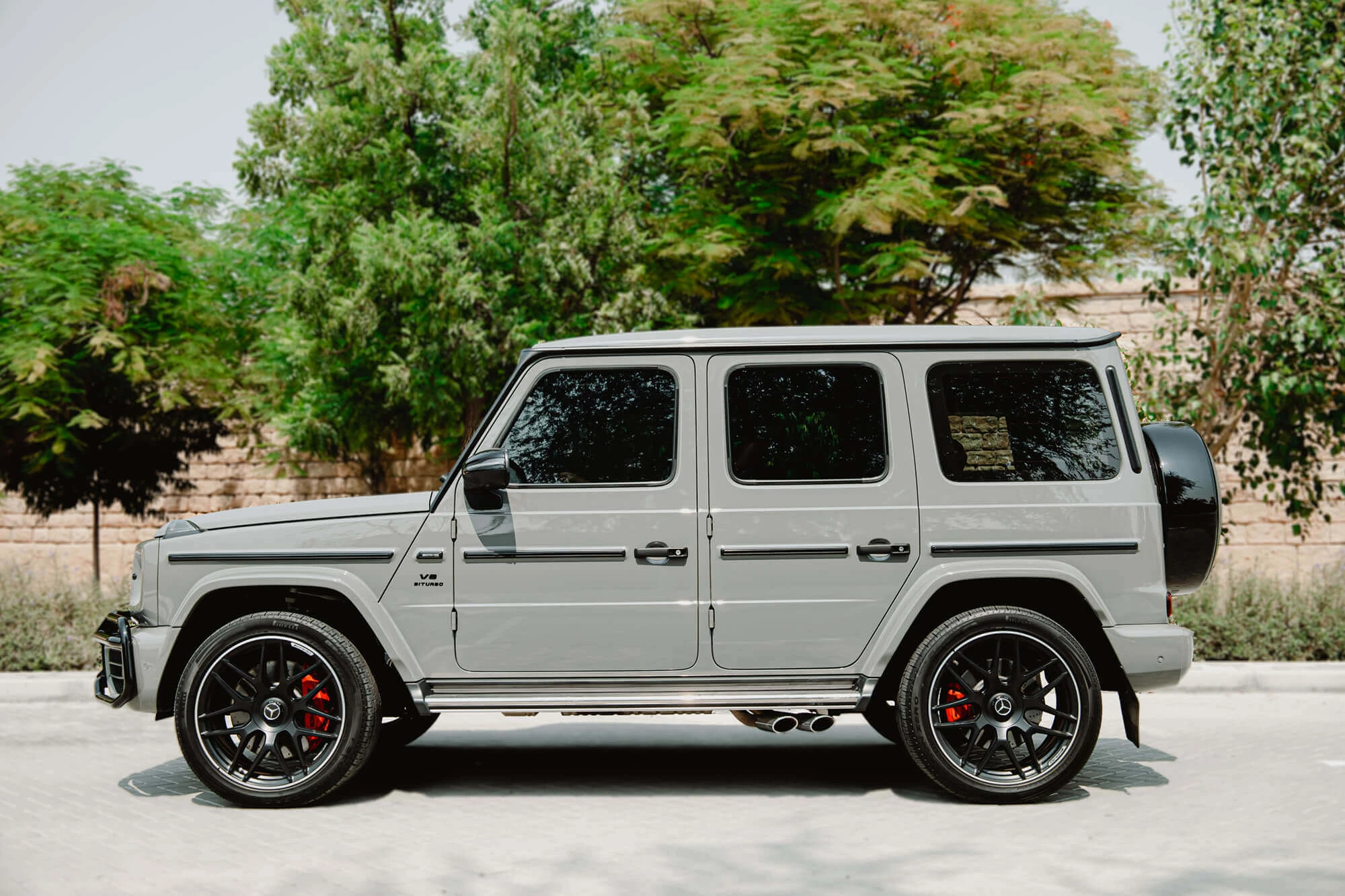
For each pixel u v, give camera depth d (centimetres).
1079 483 567
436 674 556
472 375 1575
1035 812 550
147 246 1802
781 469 565
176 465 2170
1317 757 681
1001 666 567
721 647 555
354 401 1900
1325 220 1250
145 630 565
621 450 567
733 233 1584
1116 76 1620
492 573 556
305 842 500
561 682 555
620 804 577
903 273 1553
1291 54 1205
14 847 492
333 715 564
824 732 803
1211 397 1279
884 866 461
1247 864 462
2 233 1775
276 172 1695
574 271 1573
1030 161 1630
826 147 1481
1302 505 1336
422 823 534
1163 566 565
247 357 2122
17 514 2520
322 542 561
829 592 557
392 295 1549
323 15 1681
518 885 436
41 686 935
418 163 1602
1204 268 1258
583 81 1777
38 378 1748
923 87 1648
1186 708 866
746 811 559
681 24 1661
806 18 1550
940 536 560
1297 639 1013
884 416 571
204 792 601
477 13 1730
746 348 576
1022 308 1373
